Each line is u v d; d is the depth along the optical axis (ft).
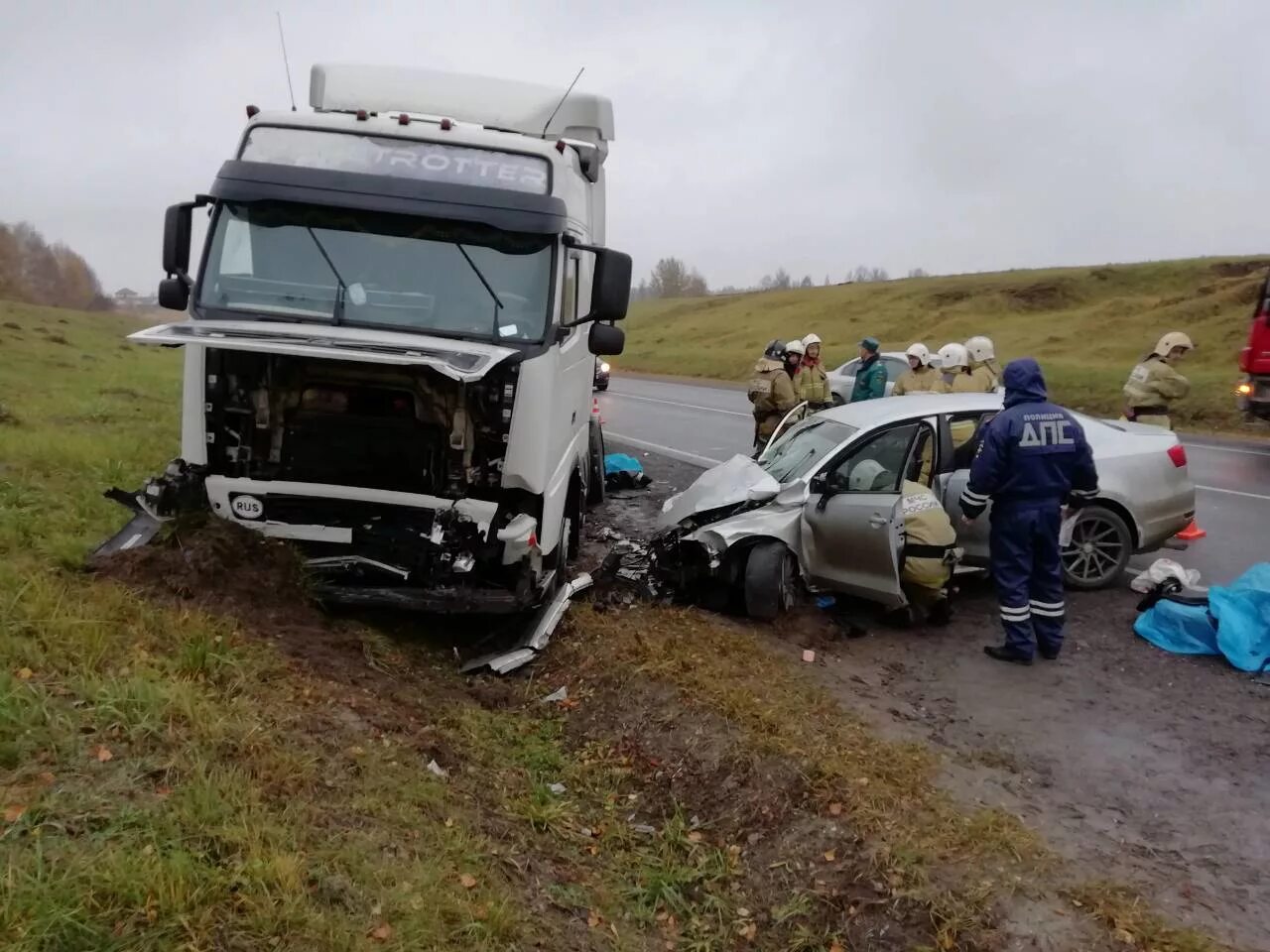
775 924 12.05
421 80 24.52
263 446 18.07
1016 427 19.71
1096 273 213.25
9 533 19.98
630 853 13.62
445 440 17.84
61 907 8.38
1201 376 80.38
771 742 15.25
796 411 31.53
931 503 22.11
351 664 16.65
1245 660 19.76
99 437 37.27
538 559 19.02
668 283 476.95
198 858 9.67
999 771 15.49
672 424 64.39
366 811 11.89
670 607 22.53
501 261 18.43
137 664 13.35
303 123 18.92
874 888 12.05
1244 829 13.83
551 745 16.46
